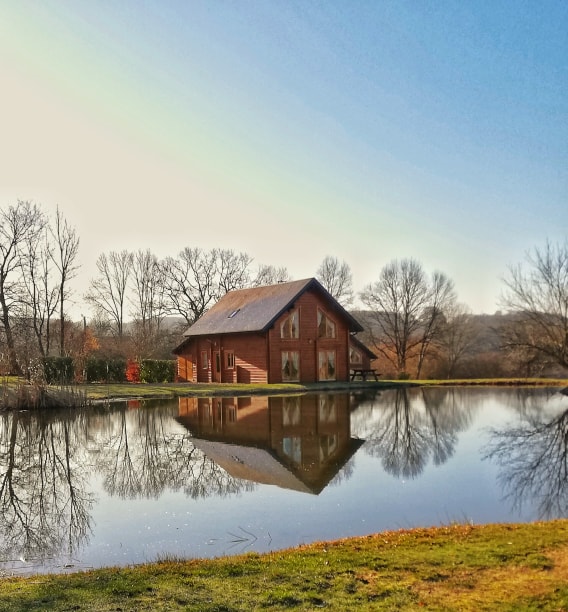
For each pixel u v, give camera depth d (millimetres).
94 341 51969
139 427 22094
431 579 6945
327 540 9367
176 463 15797
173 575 7305
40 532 10461
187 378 46406
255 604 6344
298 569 7387
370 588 6711
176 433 20609
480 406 28844
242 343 40438
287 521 10633
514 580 6812
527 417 25031
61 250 45500
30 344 43125
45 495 13008
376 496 12266
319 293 40469
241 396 32812
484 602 6227
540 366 42375
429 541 8508
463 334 64688
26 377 29719
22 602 6531
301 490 12797
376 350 65500
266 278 66125
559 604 6105
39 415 25578
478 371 61156
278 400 30766
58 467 15789
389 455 16656
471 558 7609
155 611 6207
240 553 9047
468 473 14438
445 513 11086
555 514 11016
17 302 42500
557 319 39625
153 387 35500
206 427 21828
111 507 11922
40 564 8898
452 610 6055
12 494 13148
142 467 15500
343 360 41344
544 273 39625
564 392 35812
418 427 22062
